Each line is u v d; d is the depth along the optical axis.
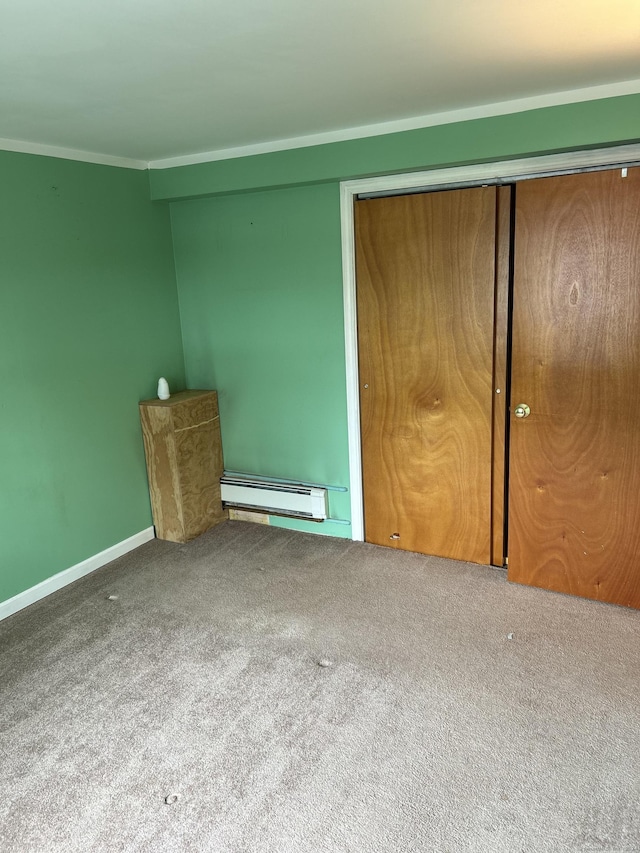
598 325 2.65
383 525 3.55
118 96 2.16
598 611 2.85
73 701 2.38
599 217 2.56
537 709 2.24
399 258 3.10
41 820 1.88
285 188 3.30
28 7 1.40
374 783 1.96
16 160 2.84
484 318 2.96
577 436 2.80
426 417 3.24
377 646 2.65
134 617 2.95
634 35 1.77
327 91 2.23
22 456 3.01
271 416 3.76
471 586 3.10
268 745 2.13
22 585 3.07
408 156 2.84
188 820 1.86
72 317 3.20
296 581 3.22
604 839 1.74
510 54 1.91
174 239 3.79
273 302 3.55
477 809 1.85
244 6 1.45
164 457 3.63
